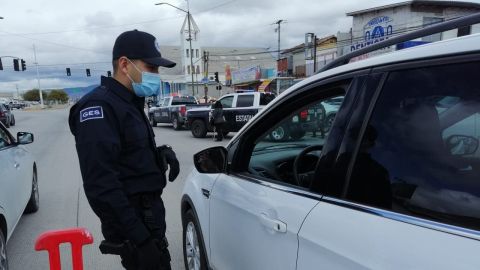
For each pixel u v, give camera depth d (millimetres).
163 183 2477
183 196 3723
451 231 1363
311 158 3002
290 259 1967
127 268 2428
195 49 87875
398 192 1583
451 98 1511
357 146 1774
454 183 1452
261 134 2748
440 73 1547
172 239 4871
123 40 2311
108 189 2057
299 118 3064
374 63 1815
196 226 3375
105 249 2355
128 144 2242
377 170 1675
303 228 1880
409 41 1894
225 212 2775
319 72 2227
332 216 1759
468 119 1464
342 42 37094
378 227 1553
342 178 1802
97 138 2064
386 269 1435
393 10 30438
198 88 70125
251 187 2531
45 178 8664
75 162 10828
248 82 51156
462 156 1470
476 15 1656
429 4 29328
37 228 5379
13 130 23031
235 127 16188
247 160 2850
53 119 34719
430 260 1326
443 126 1535
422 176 1538
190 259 3670
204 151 3018
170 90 72188
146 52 2314
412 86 1634
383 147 1683
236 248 2611
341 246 1639
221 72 90875
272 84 39062
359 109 1808
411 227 1464
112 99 2203
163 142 15672
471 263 1233
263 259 2248
